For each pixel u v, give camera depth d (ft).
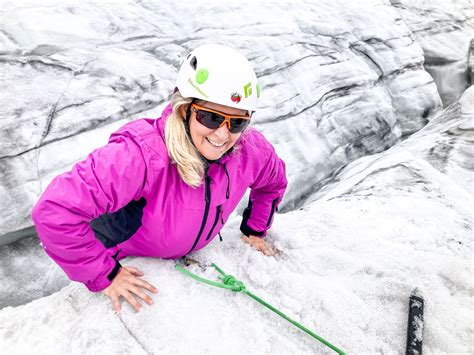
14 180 10.46
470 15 30.17
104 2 16.33
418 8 30.04
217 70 3.90
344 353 4.35
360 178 9.64
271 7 20.70
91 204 3.84
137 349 4.27
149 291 4.97
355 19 23.59
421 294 5.07
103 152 3.92
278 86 17.47
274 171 5.54
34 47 12.99
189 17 18.56
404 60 23.45
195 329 4.55
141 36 16.05
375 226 6.79
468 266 5.38
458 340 4.44
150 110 13.55
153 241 5.02
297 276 5.67
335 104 18.85
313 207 8.14
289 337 4.65
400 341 4.56
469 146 10.80
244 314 4.91
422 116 22.62
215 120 3.98
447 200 7.52
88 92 12.59
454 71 27.55
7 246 10.41
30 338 4.42
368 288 5.39
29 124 11.21
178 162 4.12
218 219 5.10
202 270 5.66
